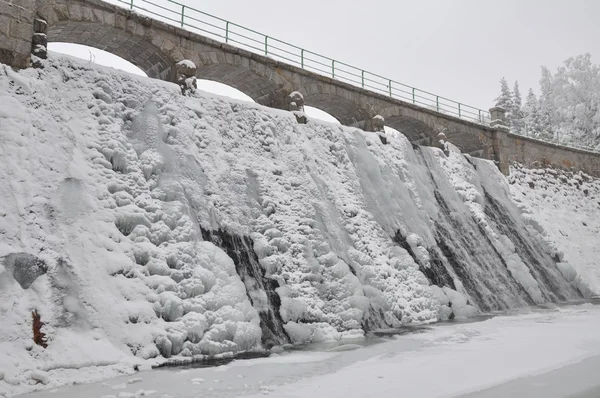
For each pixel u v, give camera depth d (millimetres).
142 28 18516
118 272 11750
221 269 13578
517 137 34594
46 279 10789
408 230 21875
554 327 16047
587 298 27062
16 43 14367
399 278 18781
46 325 10102
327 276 16281
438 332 15461
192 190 15047
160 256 12727
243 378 9742
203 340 11805
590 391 8680
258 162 18078
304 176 19062
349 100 25500
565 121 59625
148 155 14891
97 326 10648
